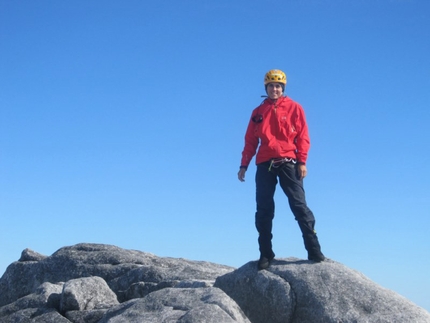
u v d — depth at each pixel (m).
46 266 10.37
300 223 7.07
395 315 6.44
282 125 7.08
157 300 6.91
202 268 9.56
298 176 7.05
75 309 7.91
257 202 7.13
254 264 7.28
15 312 8.20
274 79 7.09
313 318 6.65
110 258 10.17
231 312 6.51
